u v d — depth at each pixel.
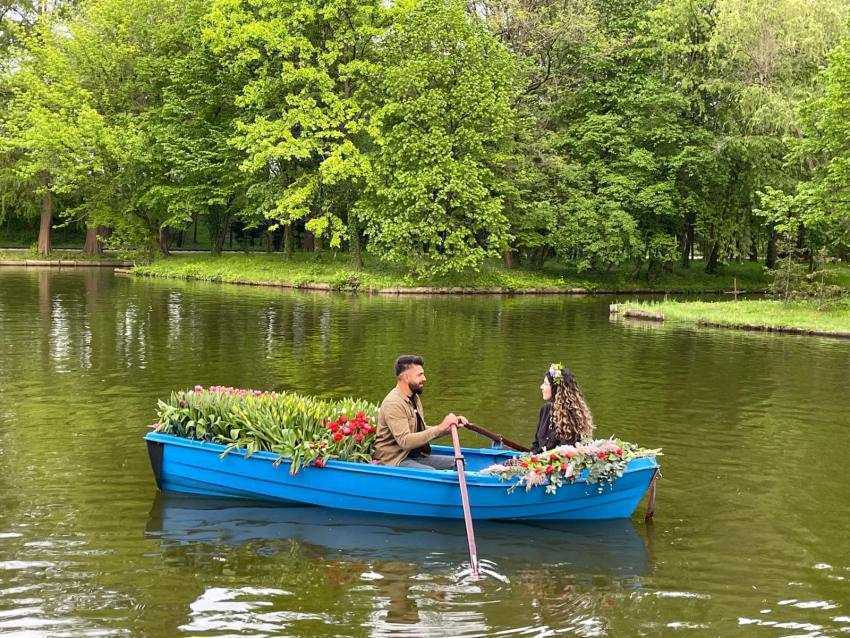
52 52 43.09
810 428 10.75
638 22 38.12
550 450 7.59
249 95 35.94
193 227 63.59
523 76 37.66
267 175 40.12
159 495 7.82
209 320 21.28
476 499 7.20
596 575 6.14
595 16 38.53
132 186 42.44
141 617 5.34
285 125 35.06
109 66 42.41
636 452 7.41
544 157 37.19
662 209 35.91
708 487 8.30
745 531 7.11
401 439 7.57
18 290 28.45
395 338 18.64
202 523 7.11
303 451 7.47
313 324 21.08
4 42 48.72
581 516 7.38
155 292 29.33
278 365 14.65
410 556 6.45
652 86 36.25
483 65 35.34
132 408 11.15
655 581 6.04
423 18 35.03
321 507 7.60
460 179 33.97
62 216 46.22
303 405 8.09
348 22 36.38
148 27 42.47
